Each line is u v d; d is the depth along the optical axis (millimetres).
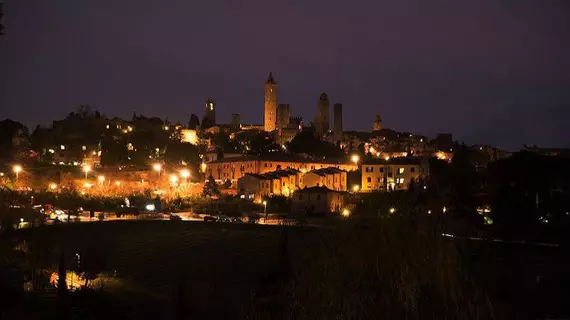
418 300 26562
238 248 95938
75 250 90188
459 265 27453
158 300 66125
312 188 152625
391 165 193500
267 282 63469
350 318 26797
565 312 49000
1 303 54906
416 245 27672
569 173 131625
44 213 117500
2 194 116188
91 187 171125
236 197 171625
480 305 26781
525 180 129000
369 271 27703
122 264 86938
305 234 97188
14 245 81938
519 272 62375
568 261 72625
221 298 65812
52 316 53000
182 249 96562
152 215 129750
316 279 28391
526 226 98812
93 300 61188
